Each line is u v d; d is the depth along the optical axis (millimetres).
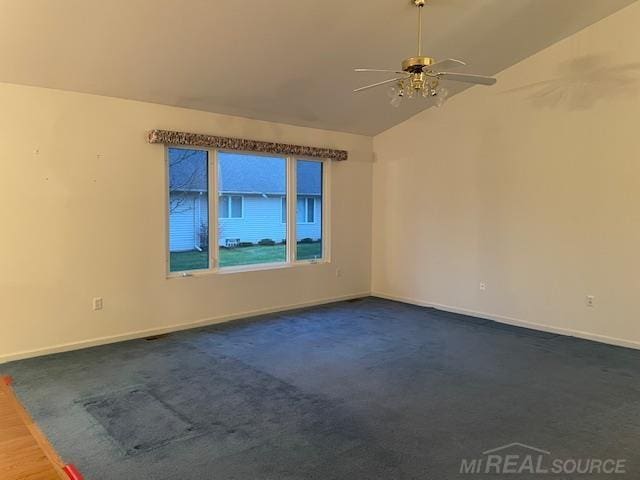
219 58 4129
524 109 5105
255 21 3668
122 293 4602
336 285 6527
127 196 4590
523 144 5137
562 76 4789
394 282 6656
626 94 4371
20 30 3342
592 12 4320
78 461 2430
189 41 3805
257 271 5656
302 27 3840
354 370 3797
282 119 5664
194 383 3502
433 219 6094
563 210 4848
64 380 3547
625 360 4055
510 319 5336
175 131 4820
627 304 4445
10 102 3920
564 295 4883
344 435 2721
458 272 5852
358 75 4781
